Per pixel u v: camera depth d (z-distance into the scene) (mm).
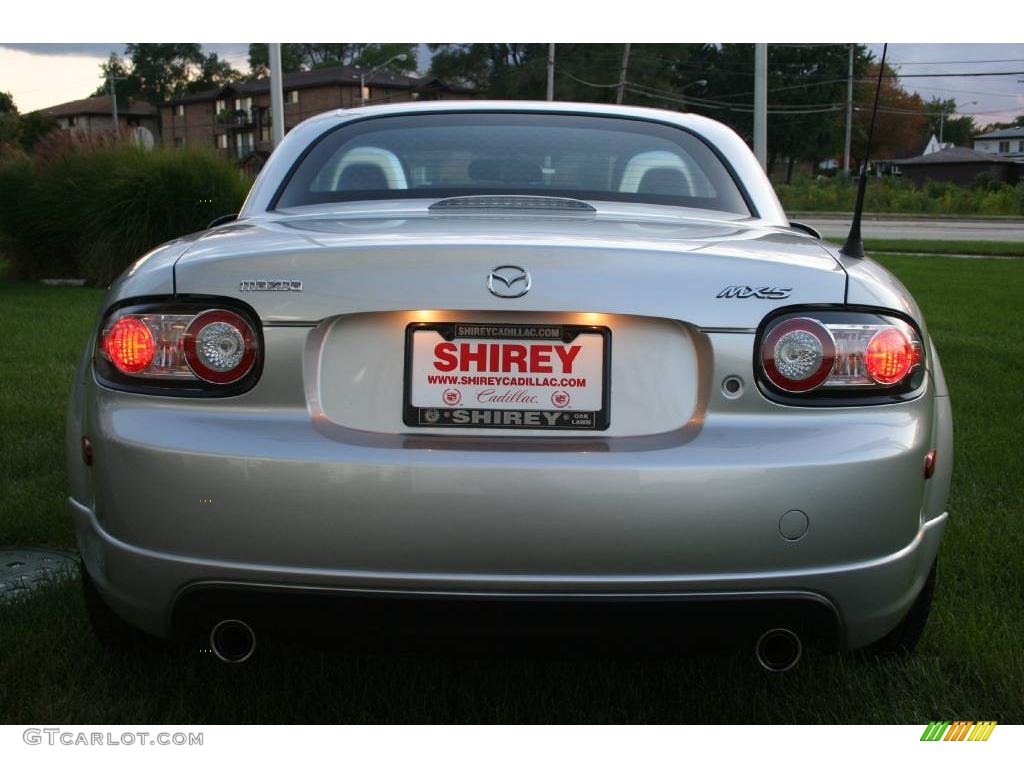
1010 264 18734
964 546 3441
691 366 2043
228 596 2010
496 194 2836
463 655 2055
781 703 2512
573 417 2037
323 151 3047
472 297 2006
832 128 82938
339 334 2047
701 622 2000
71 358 7355
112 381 2104
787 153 85312
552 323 2039
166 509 1997
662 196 2879
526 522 1932
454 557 1946
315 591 1978
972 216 45938
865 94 82438
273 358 2021
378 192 2879
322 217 2592
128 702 2451
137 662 2623
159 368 2061
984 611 2924
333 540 1953
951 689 2545
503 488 1927
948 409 2371
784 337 2025
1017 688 2520
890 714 2445
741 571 1971
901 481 2039
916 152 95938
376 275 2029
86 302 11680
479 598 1959
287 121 87875
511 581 1948
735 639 2043
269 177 2996
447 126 3129
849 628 2086
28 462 4406
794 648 2111
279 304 2029
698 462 1950
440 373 2043
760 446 1985
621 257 2049
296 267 2053
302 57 112562
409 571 1956
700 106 80562
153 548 2021
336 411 2037
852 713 2451
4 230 15422
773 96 82875
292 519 1956
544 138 3070
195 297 2062
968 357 7469
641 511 1934
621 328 2047
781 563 1981
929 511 2232
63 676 2570
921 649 2725
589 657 2055
